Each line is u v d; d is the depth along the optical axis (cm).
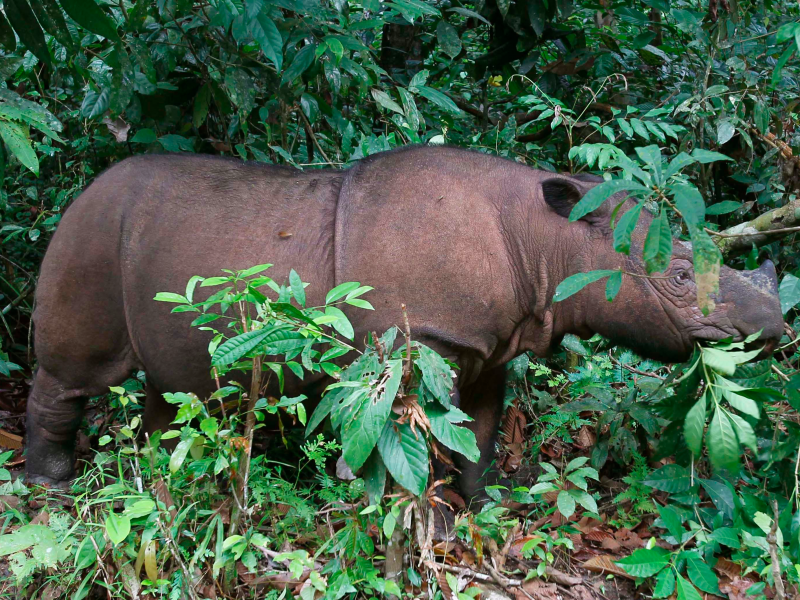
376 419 239
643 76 632
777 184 497
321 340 264
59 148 529
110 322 373
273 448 418
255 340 253
